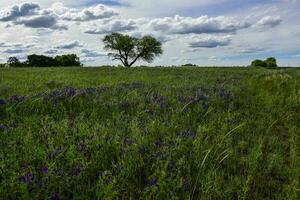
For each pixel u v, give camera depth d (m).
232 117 6.77
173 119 6.20
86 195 3.30
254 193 3.66
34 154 4.09
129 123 5.79
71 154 4.05
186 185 3.58
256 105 8.76
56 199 3.17
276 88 11.68
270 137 5.68
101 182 3.47
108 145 4.50
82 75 20.56
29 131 4.95
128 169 3.86
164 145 4.67
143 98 8.20
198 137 4.93
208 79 17.20
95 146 4.48
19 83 13.05
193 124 6.07
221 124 6.21
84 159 4.03
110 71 27.45
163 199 3.36
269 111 7.93
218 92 9.83
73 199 3.25
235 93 10.36
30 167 3.72
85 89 9.32
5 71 25.06
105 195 3.26
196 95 8.80
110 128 5.37
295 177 3.96
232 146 5.09
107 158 4.23
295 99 9.08
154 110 7.02
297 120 7.30
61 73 23.00
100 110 6.88
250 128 6.23
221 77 19.48
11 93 9.51
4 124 5.59
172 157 4.27
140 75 21.09
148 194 3.44
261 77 16.73
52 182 3.42
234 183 3.79
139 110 6.96
